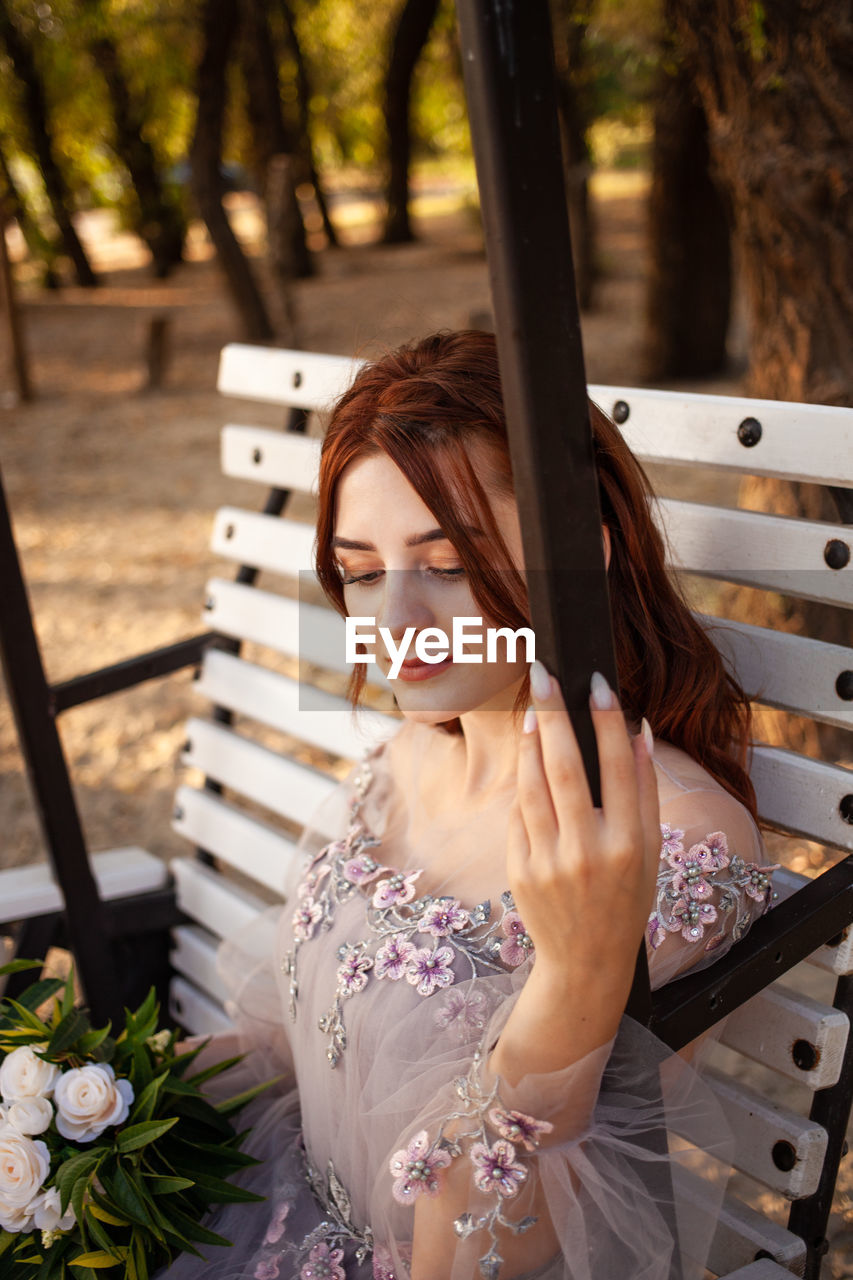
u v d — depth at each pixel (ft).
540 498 2.75
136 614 17.31
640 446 5.50
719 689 4.64
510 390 2.70
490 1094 3.56
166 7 42.78
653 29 15.79
